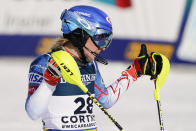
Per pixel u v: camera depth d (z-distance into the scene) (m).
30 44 31.75
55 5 31.67
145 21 31.88
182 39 31.95
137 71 7.90
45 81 6.38
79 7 6.89
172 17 31.95
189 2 31.78
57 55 6.26
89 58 6.95
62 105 6.84
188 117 17.77
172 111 18.91
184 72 30.44
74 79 6.30
